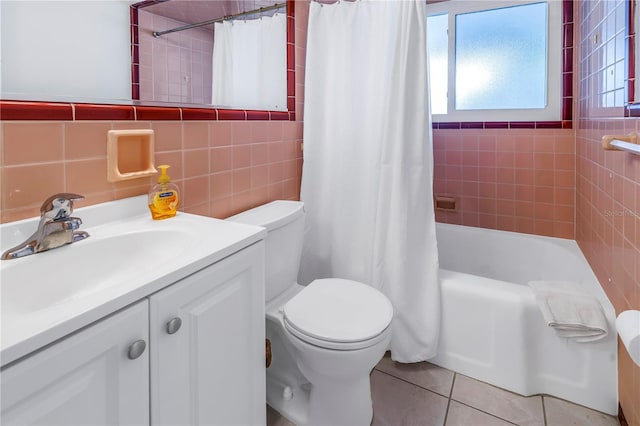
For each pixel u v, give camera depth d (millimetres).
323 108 1864
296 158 1922
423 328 1646
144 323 706
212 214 1417
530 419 1381
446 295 1644
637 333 868
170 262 799
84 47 1035
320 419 1329
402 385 1576
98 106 1028
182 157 1284
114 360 657
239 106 1562
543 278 2115
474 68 2375
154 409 745
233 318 948
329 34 1813
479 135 2355
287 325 1277
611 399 1381
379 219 1655
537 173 2223
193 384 837
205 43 1406
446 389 1548
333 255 1883
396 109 1600
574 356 1432
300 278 1966
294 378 1492
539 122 2188
